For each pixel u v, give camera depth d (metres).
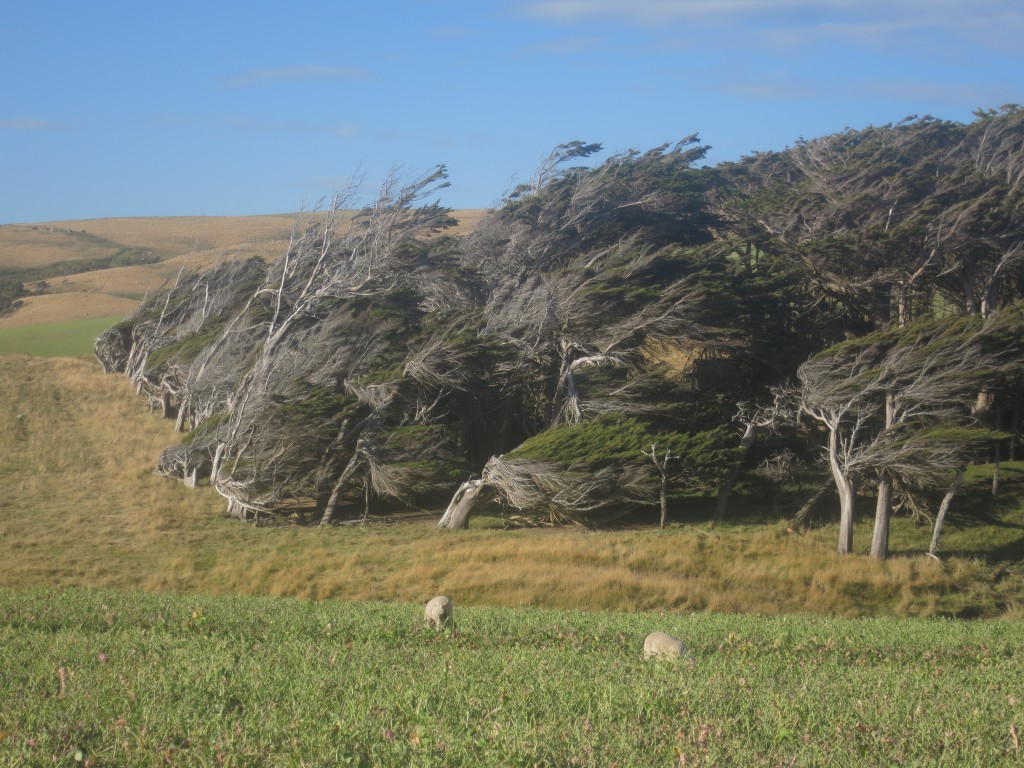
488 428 56.00
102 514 45.75
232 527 44.66
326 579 35.06
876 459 38.47
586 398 50.38
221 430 51.03
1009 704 11.88
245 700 10.75
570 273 53.75
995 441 43.62
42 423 66.69
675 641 14.79
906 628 20.91
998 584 36.41
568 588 32.78
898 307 59.03
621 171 66.81
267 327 65.56
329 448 47.44
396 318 54.28
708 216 67.44
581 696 11.15
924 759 9.33
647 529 43.69
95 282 158.75
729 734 9.88
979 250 55.38
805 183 65.69
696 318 51.03
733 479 45.44
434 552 38.69
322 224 68.50
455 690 11.34
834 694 11.94
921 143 78.69
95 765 8.56
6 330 116.88
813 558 37.41
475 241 66.31
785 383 51.72
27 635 15.66
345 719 9.84
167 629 16.92
